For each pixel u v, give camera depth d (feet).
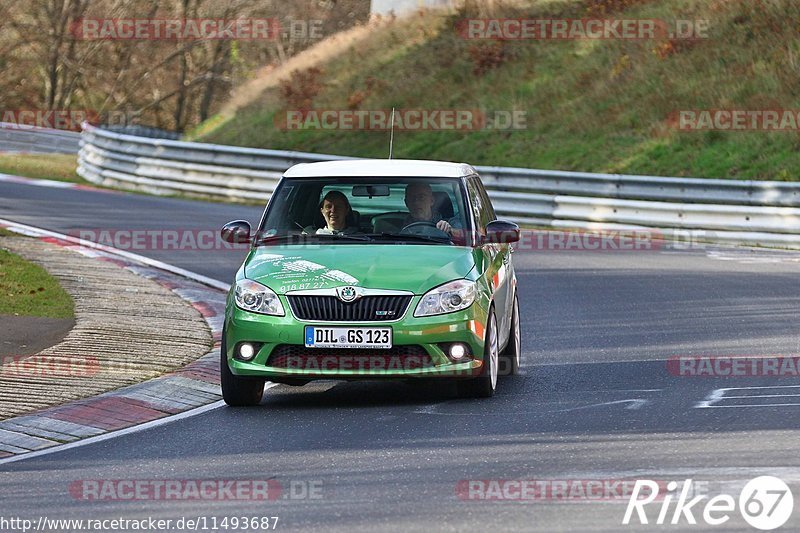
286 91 436.76
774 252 236.63
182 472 85.30
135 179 372.58
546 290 188.34
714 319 158.10
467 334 107.04
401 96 409.28
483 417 102.17
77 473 85.92
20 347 134.00
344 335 105.81
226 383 109.81
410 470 83.25
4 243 220.64
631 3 404.36
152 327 148.66
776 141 304.30
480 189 128.47
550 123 361.92
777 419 97.40
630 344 141.38
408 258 110.83
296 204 119.85
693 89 345.92
